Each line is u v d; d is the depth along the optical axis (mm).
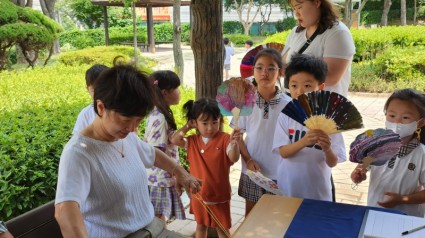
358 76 9711
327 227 1736
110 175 1554
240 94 2328
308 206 1957
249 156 2613
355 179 2080
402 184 2158
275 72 2471
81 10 28297
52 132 3281
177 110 4297
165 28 29859
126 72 1412
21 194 2727
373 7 29000
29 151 2883
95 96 1433
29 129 3342
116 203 1592
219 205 2715
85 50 13703
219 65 3287
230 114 2410
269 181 2057
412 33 11664
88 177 1504
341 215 1847
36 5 31562
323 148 2016
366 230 1643
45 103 4301
